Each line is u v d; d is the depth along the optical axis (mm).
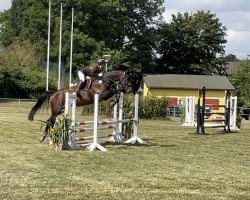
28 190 8633
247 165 12711
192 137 20703
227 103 25156
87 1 60562
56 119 15938
